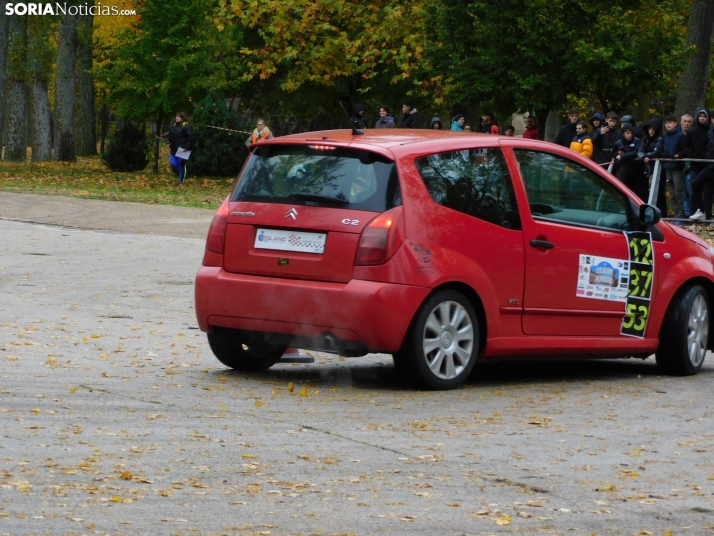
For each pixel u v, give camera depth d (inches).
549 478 398.6
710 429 494.6
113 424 462.3
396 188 552.1
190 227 1505.9
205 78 2748.5
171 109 2787.9
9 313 786.8
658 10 2082.9
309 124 3390.7
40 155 3363.7
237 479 383.9
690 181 1453.0
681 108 2047.2
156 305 860.6
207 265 589.9
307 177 569.0
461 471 405.1
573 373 656.4
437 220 559.5
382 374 618.8
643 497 377.1
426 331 556.7
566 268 608.1
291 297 555.8
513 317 588.4
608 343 628.7
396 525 337.4
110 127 5580.7
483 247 574.6
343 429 469.4
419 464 413.4
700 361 666.2
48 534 316.5
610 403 554.6
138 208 1753.2
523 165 602.5
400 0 2640.3
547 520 347.6
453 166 573.3
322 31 2728.8
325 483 382.6
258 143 587.2
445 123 2947.8
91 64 3437.5
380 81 2751.0
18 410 481.7
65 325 745.6
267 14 2768.2
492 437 463.8
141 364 618.5
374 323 541.0
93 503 349.1
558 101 2053.4
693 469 418.9
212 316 584.4
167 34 2748.5
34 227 1455.5
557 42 2010.3
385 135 584.4
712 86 2844.5
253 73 2800.2
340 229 550.6
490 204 582.9
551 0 1991.9
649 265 644.7
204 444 433.4
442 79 2529.5
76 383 550.9
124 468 393.1
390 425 481.1
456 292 565.3
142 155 2925.7
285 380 591.5
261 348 618.5
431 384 563.2
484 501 366.9
